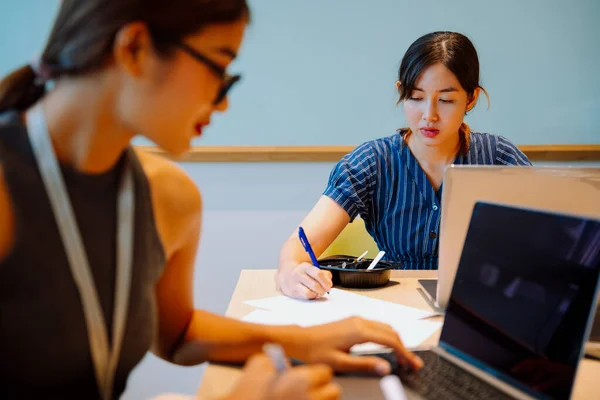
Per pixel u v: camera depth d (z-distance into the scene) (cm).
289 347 83
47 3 243
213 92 66
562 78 263
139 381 236
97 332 67
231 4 62
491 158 170
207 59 62
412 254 171
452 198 105
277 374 56
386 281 131
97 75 60
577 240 71
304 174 259
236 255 263
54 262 62
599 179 101
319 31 251
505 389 72
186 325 90
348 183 166
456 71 143
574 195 103
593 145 265
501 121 266
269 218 262
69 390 67
